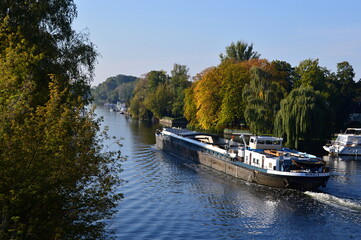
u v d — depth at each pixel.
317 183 38.88
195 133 72.94
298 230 29.22
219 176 48.44
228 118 94.81
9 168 14.35
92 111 18.33
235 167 47.88
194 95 112.19
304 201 36.56
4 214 14.21
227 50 131.75
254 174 43.69
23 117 16.52
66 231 16.22
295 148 70.94
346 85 110.12
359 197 38.03
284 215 32.56
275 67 102.19
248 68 100.25
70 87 32.03
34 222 14.87
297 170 40.75
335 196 38.00
